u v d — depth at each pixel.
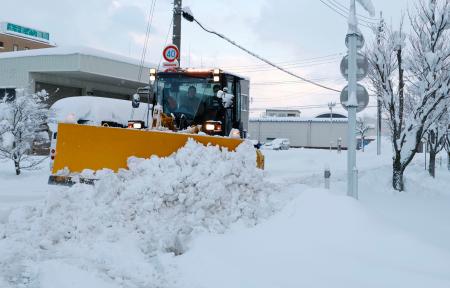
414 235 6.30
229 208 7.17
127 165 7.91
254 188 7.67
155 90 12.41
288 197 8.41
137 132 8.62
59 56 31.52
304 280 4.99
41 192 11.93
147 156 8.55
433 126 17.67
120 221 6.79
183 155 7.44
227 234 6.73
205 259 5.69
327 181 11.47
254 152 7.99
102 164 8.70
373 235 6.18
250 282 4.94
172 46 15.04
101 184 7.12
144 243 6.38
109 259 5.84
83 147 8.82
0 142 15.56
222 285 4.91
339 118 73.00
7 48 61.38
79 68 30.86
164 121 11.68
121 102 20.20
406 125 14.20
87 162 8.77
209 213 7.05
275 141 58.44
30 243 6.30
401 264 5.48
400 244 5.92
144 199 6.96
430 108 13.68
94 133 8.79
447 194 14.95
